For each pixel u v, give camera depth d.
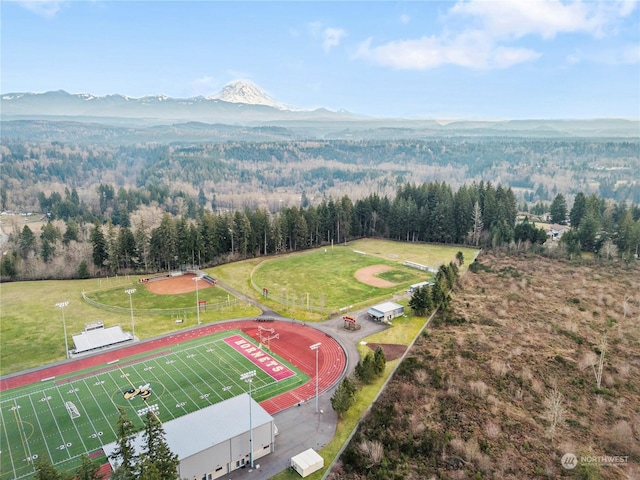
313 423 61.78
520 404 64.50
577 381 69.50
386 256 156.62
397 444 55.91
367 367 70.88
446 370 73.31
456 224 175.00
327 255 159.00
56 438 58.56
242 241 154.38
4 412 64.44
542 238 159.38
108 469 52.44
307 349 84.44
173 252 139.75
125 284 125.50
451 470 51.72
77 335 87.56
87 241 152.00
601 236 151.50
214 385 71.62
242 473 52.38
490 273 130.00
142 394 68.75
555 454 53.84
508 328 89.88
